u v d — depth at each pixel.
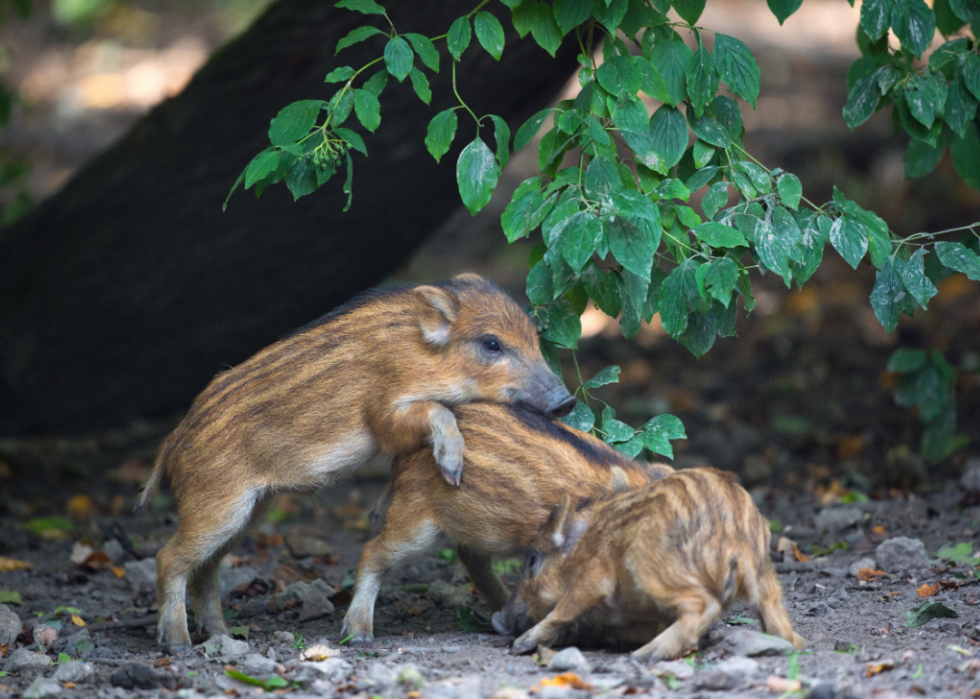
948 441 12.32
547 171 8.76
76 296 15.54
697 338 8.94
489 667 7.49
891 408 16.48
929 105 8.88
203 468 8.85
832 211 8.82
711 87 8.52
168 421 17.02
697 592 7.21
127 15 34.97
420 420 8.65
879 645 7.66
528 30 8.68
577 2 8.42
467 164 8.34
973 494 12.28
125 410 16.69
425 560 11.71
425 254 25.91
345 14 12.73
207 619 9.37
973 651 7.20
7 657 8.48
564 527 8.01
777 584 7.71
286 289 15.12
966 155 10.88
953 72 9.53
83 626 9.61
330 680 7.27
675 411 17.28
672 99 8.63
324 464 8.91
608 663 7.27
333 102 8.50
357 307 9.25
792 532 11.95
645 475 8.53
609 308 9.10
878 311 8.73
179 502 8.95
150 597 10.79
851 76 10.63
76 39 34.12
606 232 7.80
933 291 8.52
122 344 15.83
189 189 14.46
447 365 8.97
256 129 13.86
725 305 7.79
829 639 7.88
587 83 8.52
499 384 8.99
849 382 17.73
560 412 8.99
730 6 33.22
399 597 10.45
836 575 10.09
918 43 8.59
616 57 8.41
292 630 9.55
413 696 6.72
